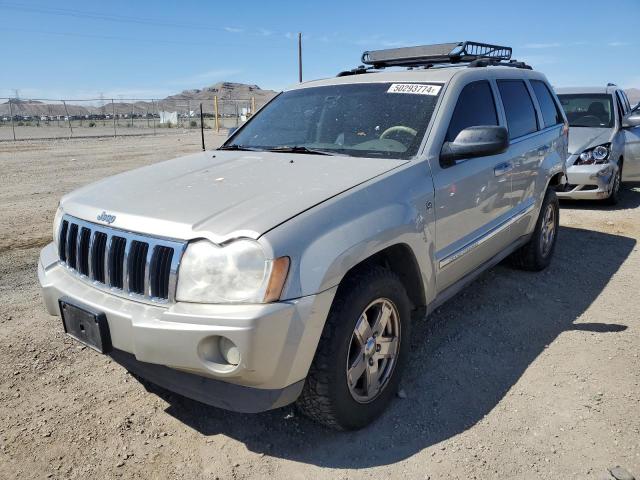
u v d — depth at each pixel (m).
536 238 5.05
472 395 3.17
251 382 2.35
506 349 3.73
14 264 5.55
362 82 4.05
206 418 2.98
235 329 2.21
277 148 3.79
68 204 3.09
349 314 2.58
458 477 2.50
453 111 3.59
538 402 3.09
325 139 3.70
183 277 2.37
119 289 2.62
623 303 4.52
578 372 3.40
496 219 4.12
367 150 3.44
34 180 11.63
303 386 2.51
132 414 3.00
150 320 2.37
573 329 4.02
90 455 2.66
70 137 29.06
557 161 5.19
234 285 2.29
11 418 2.94
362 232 2.62
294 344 2.35
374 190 2.85
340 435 2.83
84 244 2.82
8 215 7.89
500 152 3.28
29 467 2.57
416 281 3.16
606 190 7.91
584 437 2.77
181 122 47.50
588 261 5.66
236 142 4.13
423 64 4.65
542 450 2.68
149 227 2.52
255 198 2.67
